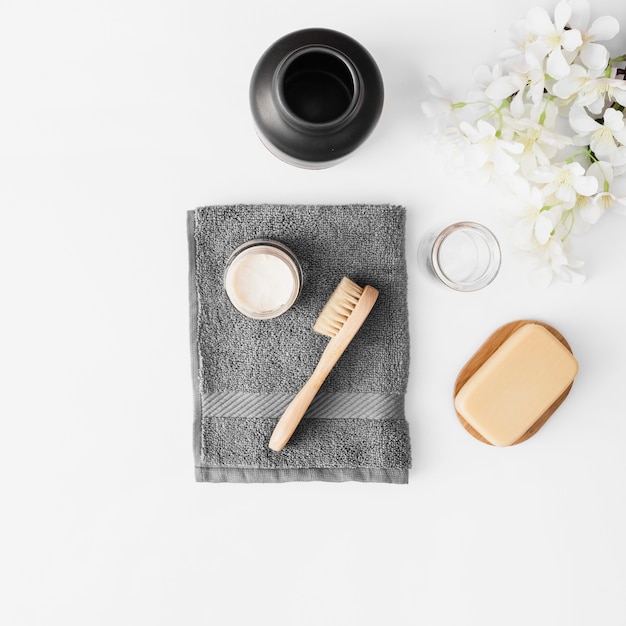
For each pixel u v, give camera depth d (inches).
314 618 31.0
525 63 27.5
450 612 31.2
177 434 30.3
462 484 30.8
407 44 29.2
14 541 30.4
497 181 28.8
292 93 25.7
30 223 29.5
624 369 30.8
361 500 30.8
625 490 31.1
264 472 29.8
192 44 29.0
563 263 27.7
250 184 29.5
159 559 30.7
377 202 29.6
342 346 27.3
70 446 30.3
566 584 31.3
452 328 30.2
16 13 28.8
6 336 29.9
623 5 29.3
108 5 28.8
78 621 30.8
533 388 28.6
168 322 30.0
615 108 28.4
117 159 29.4
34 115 29.1
